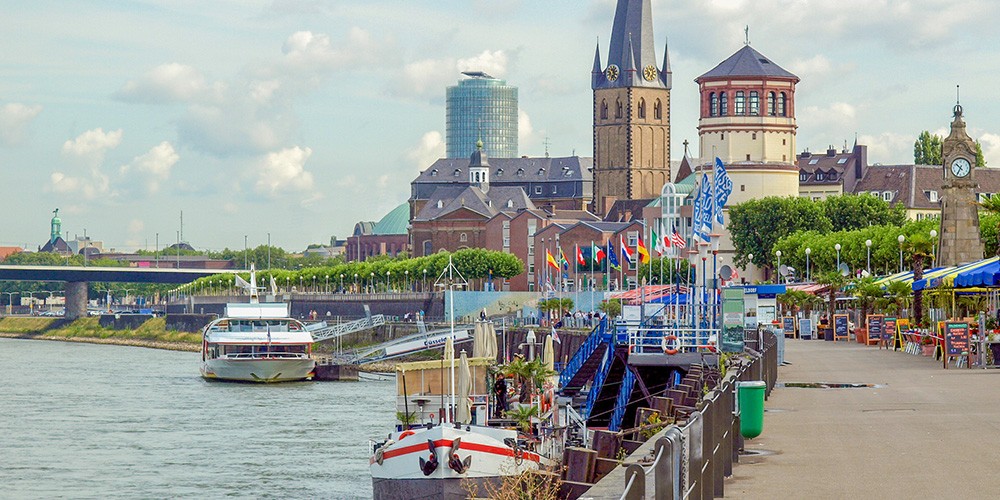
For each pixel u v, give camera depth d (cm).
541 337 18188
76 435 11131
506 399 7869
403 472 6041
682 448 2509
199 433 11188
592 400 8988
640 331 8425
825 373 7456
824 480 3366
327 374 17988
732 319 7912
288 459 9431
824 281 15350
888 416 4912
